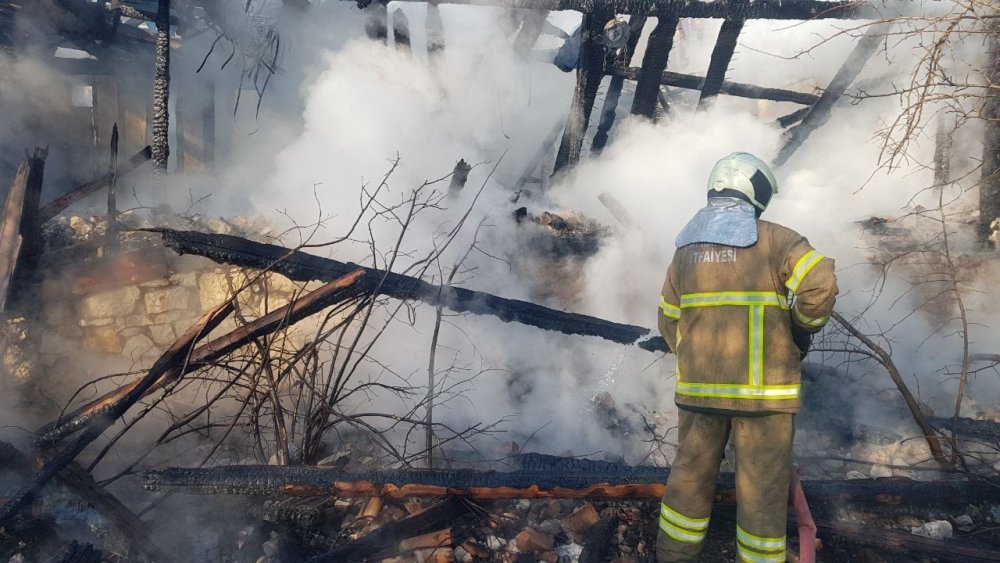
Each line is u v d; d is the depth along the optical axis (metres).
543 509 3.38
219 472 3.14
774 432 2.57
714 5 5.93
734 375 2.57
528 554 3.03
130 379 4.49
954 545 3.08
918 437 4.02
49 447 3.26
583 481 3.20
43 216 4.44
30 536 3.02
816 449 4.04
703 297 2.67
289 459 3.48
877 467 3.80
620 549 3.11
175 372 3.47
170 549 3.01
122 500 3.42
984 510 3.41
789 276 2.54
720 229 2.70
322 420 3.56
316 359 3.59
